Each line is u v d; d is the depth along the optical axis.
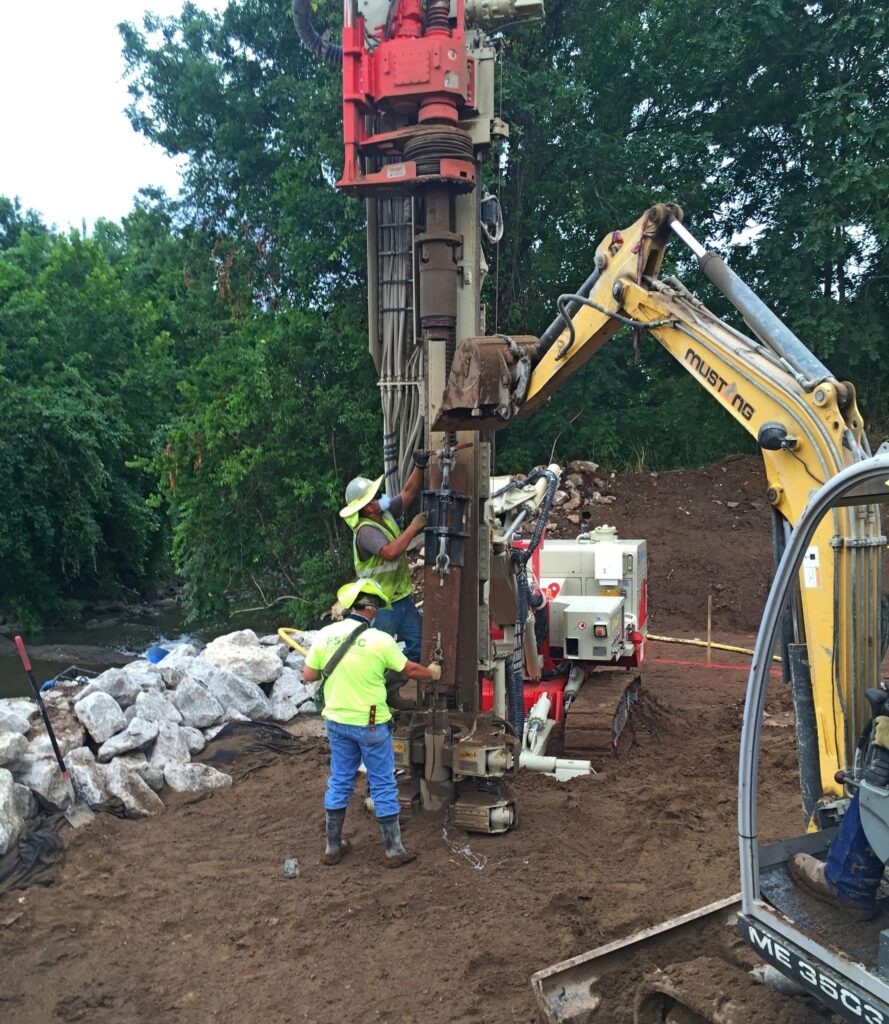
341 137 19.06
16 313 27.56
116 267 37.03
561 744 8.05
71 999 4.52
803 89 20.97
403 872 5.71
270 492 18.91
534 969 4.62
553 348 5.81
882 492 3.62
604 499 18.67
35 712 7.28
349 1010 4.38
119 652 21.56
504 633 7.02
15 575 24.75
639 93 22.27
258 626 20.73
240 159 22.70
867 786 3.48
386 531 6.48
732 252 22.59
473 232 6.61
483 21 6.62
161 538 30.22
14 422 23.94
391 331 6.81
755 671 3.70
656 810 6.64
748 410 4.47
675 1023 3.84
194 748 7.75
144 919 5.23
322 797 6.99
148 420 29.53
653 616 15.21
